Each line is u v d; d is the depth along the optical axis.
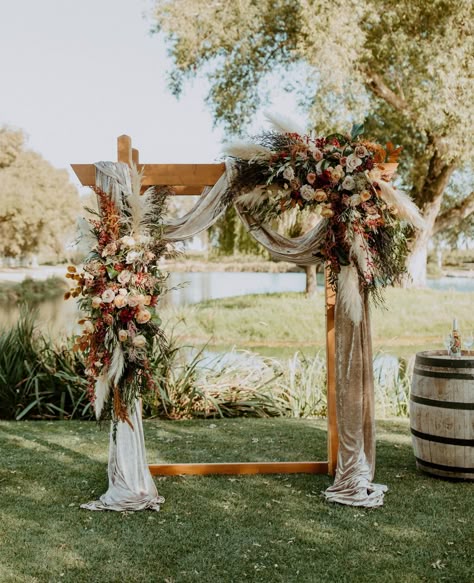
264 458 5.16
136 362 4.04
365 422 4.44
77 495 4.23
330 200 4.27
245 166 4.42
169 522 3.77
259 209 4.54
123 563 3.23
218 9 17.11
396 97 18.42
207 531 3.64
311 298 18.91
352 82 16.08
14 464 4.92
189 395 6.77
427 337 15.13
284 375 7.52
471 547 3.41
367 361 4.43
